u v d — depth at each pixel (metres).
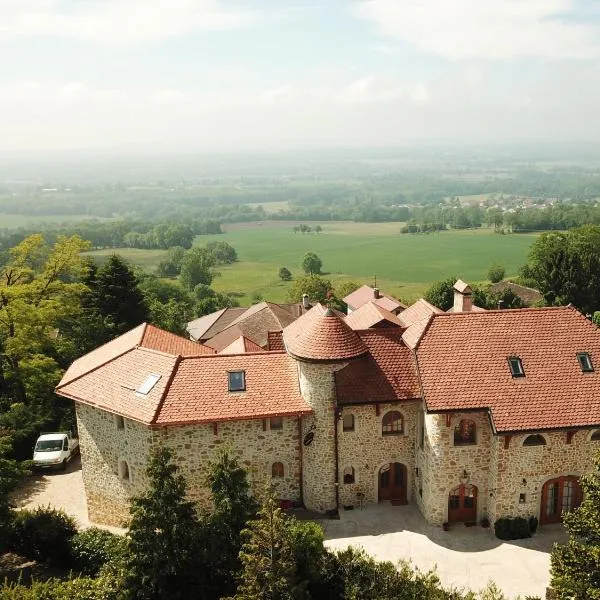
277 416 32.59
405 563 27.75
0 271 55.16
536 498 32.44
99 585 26.06
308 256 170.38
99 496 35.69
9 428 43.31
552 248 89.25
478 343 34.03
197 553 27.14
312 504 34.53
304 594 24.91
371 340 35.38
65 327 57.28
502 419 31.36
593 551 22.95
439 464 32.47
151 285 112.50
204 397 32.53
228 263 196.88
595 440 32.41
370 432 34.31
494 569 29.58
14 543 31.77
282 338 39.84
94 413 34.84
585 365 33.53
